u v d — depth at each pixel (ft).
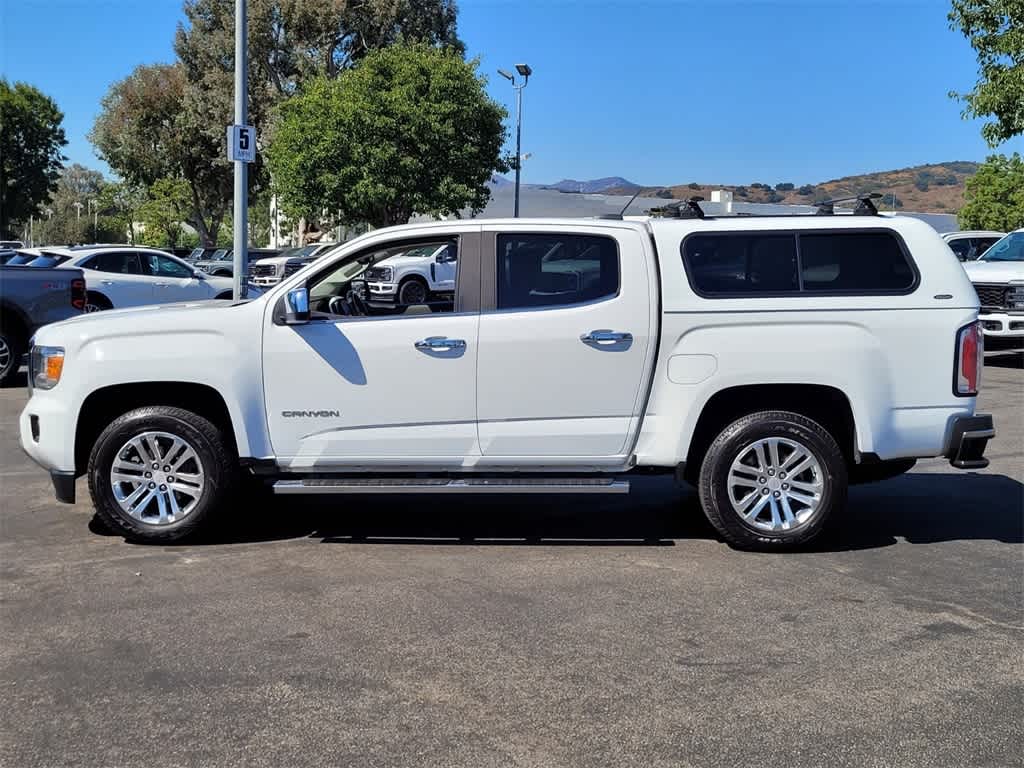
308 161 90.27
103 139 143.74
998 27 49.57
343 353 18.70
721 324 18.54
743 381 18.54
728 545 19.66
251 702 12.61
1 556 18.61
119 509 19.03
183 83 135.13
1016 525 21.29
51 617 15.49
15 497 23.08
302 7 117.50
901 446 18.66
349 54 124.26
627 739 11.69
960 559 18.80
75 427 19.04
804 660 13.99
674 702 12.66
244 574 17.65
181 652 14.16
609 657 14.06
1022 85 47.73
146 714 12.28
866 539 20.15
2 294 38.68
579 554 19.06
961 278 18.80
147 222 151.12
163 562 18.33
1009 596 16.71
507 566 18.26
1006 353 49.93
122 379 18.78
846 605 16.20
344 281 19.71
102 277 52.49
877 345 18.47
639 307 18.58
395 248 19.15
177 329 18.89
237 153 45.55
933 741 11.69
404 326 18.76
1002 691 13.05
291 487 18.61
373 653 14.15
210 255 106.83
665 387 18.71
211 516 19.17
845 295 18.56
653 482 25.73
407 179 89.86
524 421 18.79
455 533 20.57
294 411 18.86
